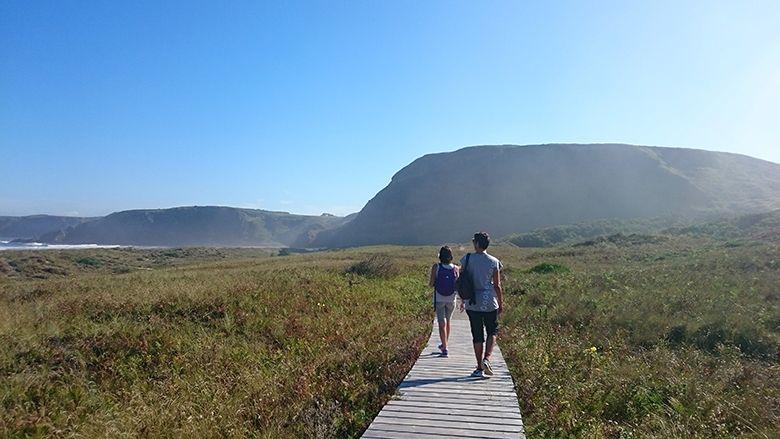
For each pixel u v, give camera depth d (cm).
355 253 5522
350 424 722
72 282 2327
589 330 1382
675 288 1766
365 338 1249
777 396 884
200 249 8294
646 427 729
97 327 1257
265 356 1152
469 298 851
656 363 1082
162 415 745
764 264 2064
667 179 11406
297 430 709
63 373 1012
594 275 2298
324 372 972
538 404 775
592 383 889
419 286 2267
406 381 849
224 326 1366
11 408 817
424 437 615
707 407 808
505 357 1049
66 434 723
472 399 754
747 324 1282
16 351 1067
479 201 13562
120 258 6178
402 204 15000
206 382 949
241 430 707
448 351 1076
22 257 5141
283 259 4941
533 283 2228
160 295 1567
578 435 677
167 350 1171
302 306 1591
